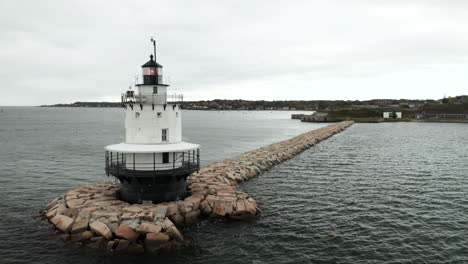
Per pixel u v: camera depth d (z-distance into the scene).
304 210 26.17
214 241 20.58
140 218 20.31
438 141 78.19
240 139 89.25
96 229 19.75
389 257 18.55
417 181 35.72
